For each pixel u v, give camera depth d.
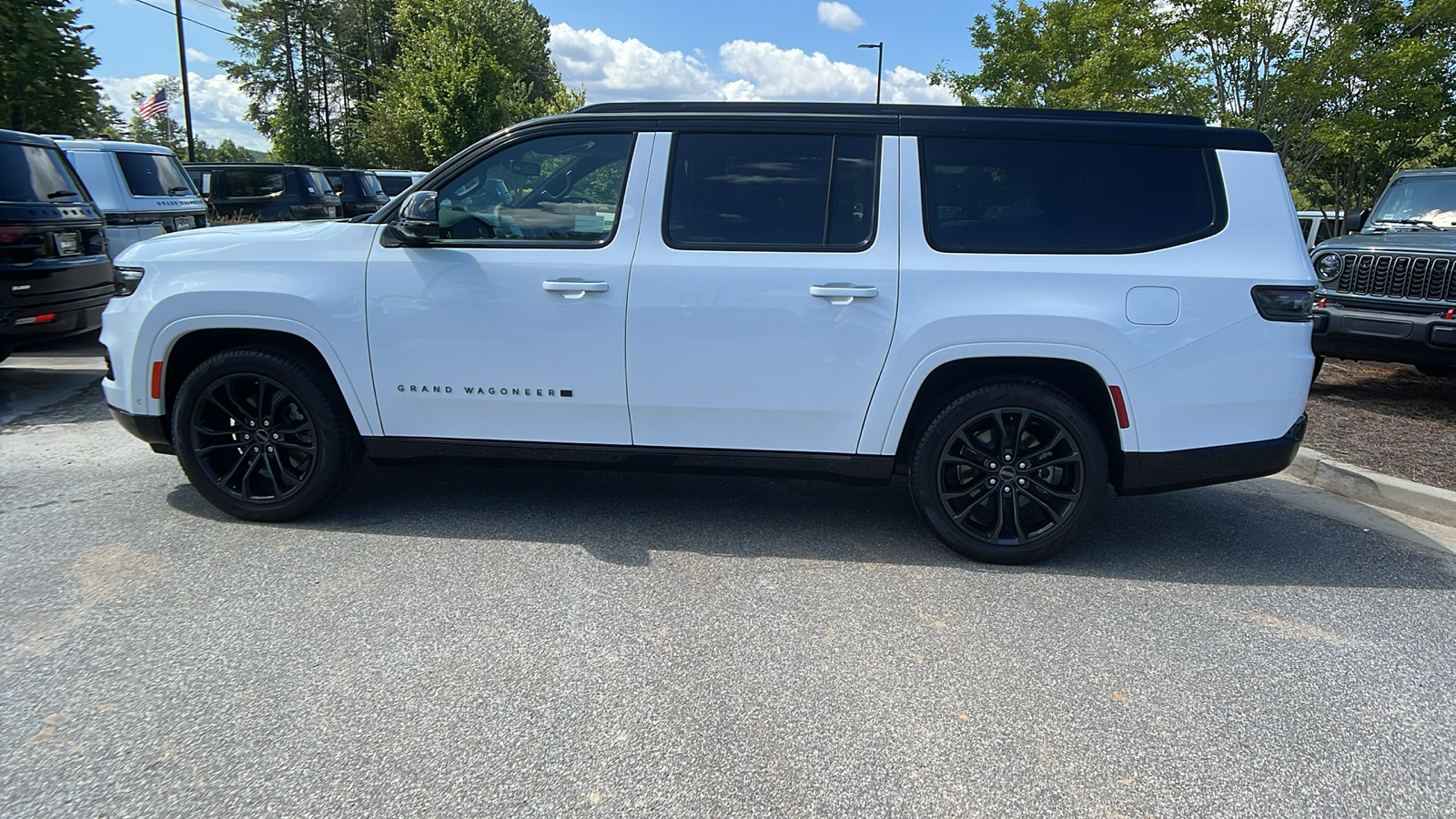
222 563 3.69
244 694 2.73
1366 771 2.48
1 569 3.60
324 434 4.02
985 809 2.29
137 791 2.28
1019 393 3.70
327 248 3.94
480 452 4.03
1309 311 3.62
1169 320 3.55
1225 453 3.67
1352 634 3.30
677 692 2.80
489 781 2.35
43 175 6.76
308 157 52.41
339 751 2.46
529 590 3.50
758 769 2.43
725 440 3.89
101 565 3.65
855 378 3.73
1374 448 5.70
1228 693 2.87
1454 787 2.42
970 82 19.34
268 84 54.38
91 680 2.79
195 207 10.94
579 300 3.78
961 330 3.62
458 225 3.92
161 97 23.84
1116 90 13.18
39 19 19.00
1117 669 3.00
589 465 4.03
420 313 3.86
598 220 3.83
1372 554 4.12
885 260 3.67
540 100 41.66
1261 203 3.62
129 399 4.08
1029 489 3.79
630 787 2.34
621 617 3.29
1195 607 3.50
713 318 3.73
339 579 3.57
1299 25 12.02
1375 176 17.33
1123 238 3.62
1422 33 12.49
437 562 3.75
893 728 2.63
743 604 3.42
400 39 52.44
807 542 4.07
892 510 4.56
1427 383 8.03
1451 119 13.07
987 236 3.67
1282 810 2.31
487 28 41.09
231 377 3.99
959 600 3.51
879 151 3.74
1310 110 12.37
